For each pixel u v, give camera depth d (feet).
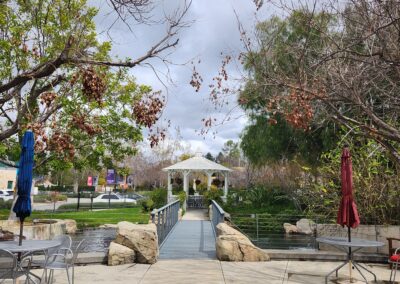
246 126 80.79
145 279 23.82
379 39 20.47
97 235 51.16
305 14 23.00
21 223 19.72
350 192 24.22
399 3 19.71
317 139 66.90
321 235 34.37
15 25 36.29
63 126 27.45
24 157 19.89
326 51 23.56
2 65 39.37
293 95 21.94
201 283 22.95
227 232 31.63
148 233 29.25
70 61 17.15
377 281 24.43
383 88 23.53
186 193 94.99
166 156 197.16
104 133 49.88
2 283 21.44
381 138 23.82
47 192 170.30
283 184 74.28
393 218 35.83
